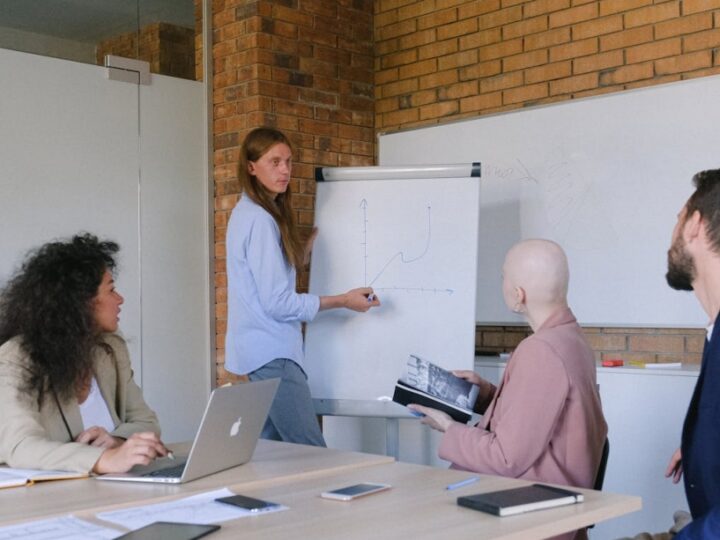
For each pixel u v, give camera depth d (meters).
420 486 1.90
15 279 2.21
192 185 4.71
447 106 4.71
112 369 2.40
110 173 4.40
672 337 3.85
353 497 1.77
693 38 3.80
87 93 4.32
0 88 4.05
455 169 3.95
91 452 2.01
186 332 4.66
